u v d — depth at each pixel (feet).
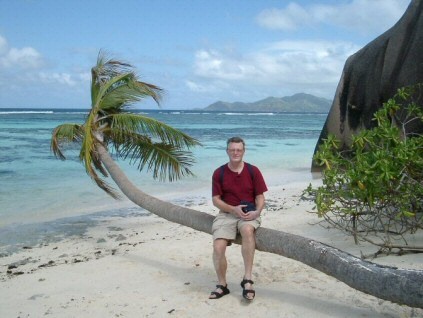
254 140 110.93
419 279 10.78
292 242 13.91
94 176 28.81
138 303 15.48
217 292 15.38
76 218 32.53
